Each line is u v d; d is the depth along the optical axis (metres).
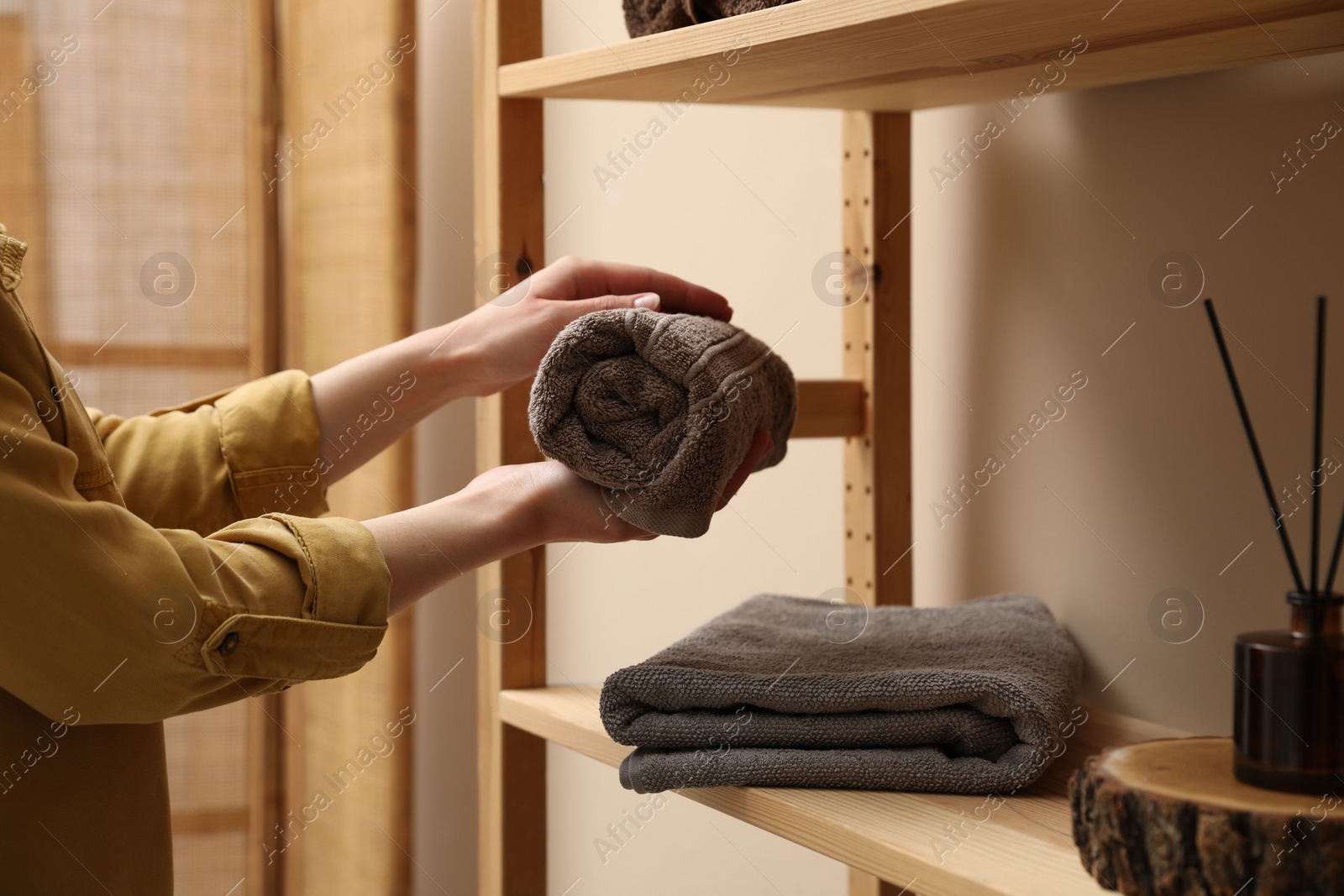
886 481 0.94
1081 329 0.82
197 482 0.78
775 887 1.12
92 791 0.66
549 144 1.43
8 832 0.62
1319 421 0.50
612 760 0.72
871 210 0.92
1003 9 0.54
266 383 0.82
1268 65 0.69
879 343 0.93
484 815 0.90
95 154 1.47
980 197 0.90
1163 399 0.77
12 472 0.54
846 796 0.60
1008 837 0.54
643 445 0.62
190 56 1.51
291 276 1.60
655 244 1.26
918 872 0.51
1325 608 0.47
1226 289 0.73
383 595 0.61
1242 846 0.42
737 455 0.64
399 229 1.43
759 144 1.11
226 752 1.58
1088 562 0.83
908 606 0.90
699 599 1.23
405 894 1.48
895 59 0.66
